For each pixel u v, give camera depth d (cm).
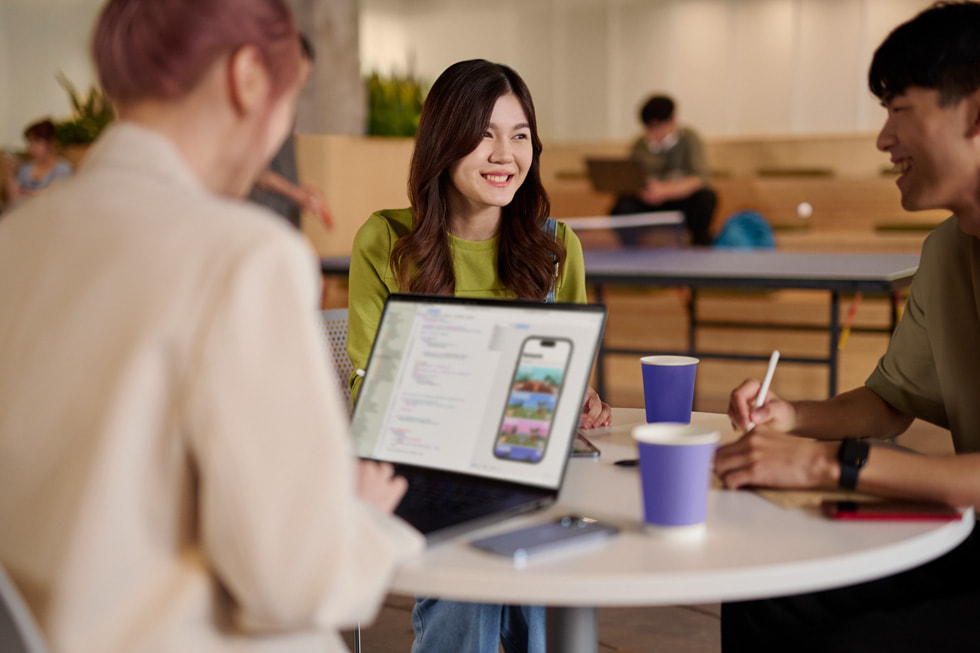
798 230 831
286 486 72
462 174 171
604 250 486
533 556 90
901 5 973
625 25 1101
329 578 72
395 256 176
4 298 80
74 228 79
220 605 77
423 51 1205
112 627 73
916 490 106
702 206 687
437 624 163
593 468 125
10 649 72
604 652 227
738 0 1043
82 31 891
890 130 123
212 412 72
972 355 135
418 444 120
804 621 134
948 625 117
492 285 181
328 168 509
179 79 79
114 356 72
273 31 82
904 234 784
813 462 109
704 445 94
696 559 90
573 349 114
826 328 411
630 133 1115
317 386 74
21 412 75
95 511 71
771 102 1042
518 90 173
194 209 77
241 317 72
